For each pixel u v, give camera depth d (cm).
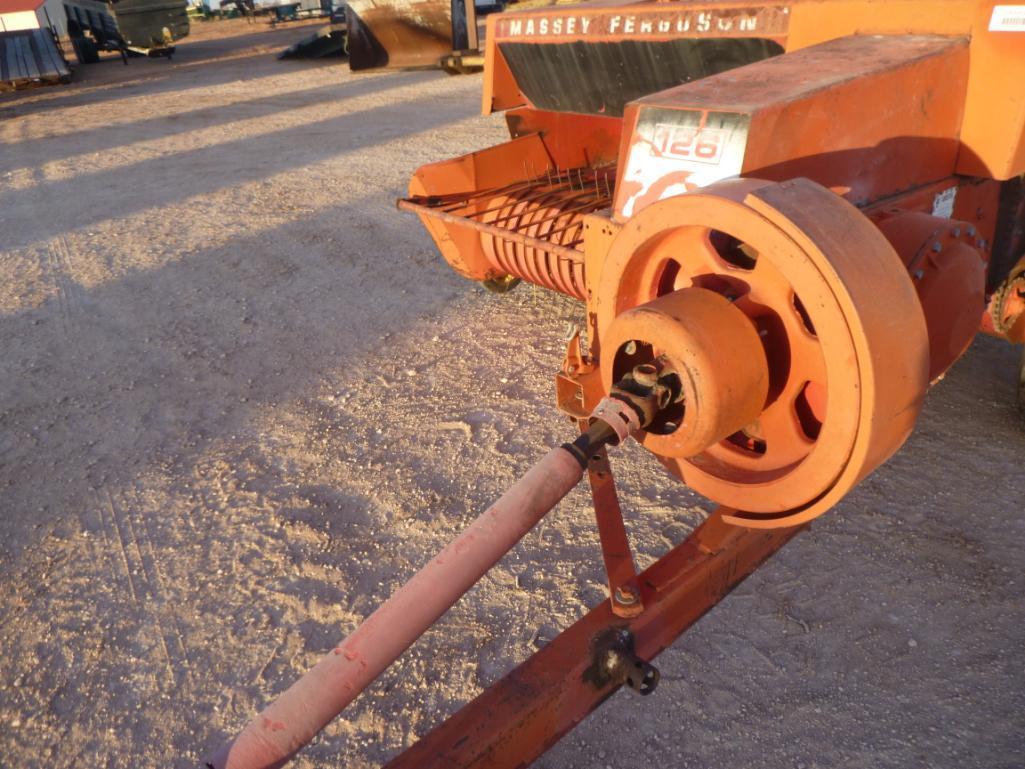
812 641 236
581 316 454
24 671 255
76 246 665
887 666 226
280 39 2341
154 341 475
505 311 469
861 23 259
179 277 574
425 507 309
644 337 178
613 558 200
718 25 294
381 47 1473
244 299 524
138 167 941
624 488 307
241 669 248
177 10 2083
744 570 210
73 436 381
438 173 401
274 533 304
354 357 433
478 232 415
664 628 191
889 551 264
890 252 167
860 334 157
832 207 168
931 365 210
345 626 260
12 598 285
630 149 231
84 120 1312
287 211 707
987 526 271
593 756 210
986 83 239
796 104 204
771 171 205
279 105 1253
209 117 1220
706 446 179
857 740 206
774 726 212
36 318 524
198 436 373
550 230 362
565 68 374
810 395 194
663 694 224
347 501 318
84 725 236
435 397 386
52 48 1850
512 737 167
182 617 270
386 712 229
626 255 199
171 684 246
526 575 271
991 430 317
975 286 209
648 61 332
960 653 227
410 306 489
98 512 326
